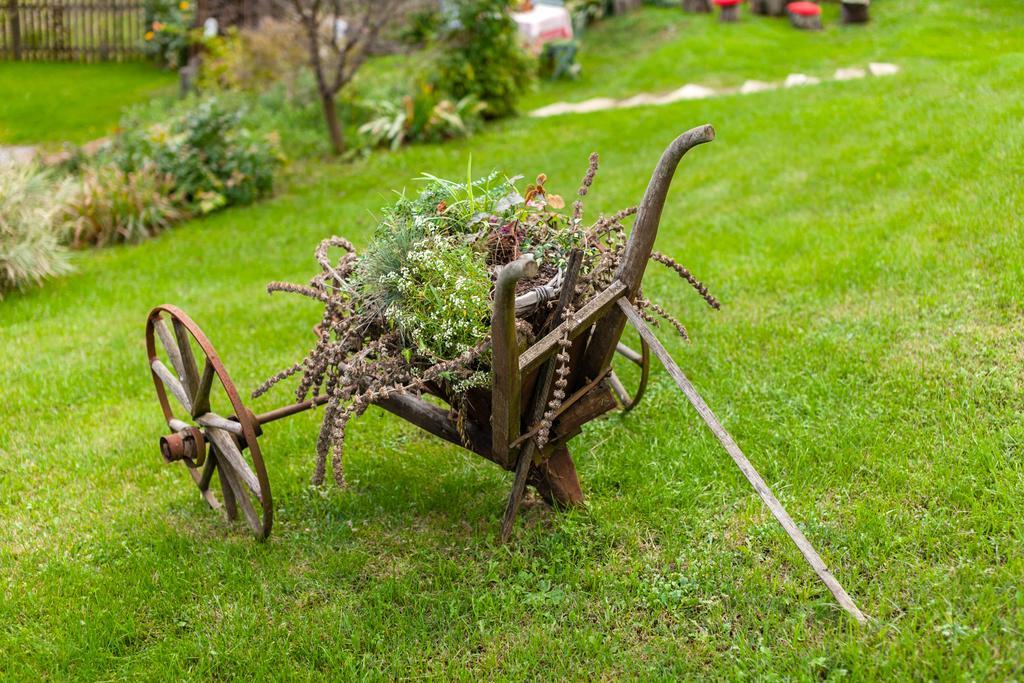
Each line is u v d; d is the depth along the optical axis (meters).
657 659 3.33
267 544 4.25
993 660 3.04
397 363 3.64
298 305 7.40
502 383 3.43
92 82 18.20
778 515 3.38
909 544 3.64
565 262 3.76
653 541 3.98
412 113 12.39
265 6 13.73
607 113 12.41
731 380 5.09
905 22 15.68
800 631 3.32
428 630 3.63
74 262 9.60
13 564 4.27
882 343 5.12
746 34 16.33
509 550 4.01
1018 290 5.22
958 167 7.11
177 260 9.30
